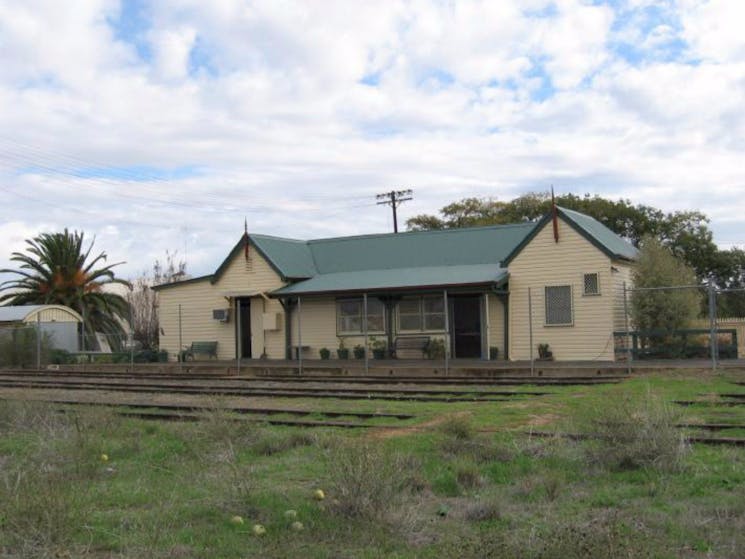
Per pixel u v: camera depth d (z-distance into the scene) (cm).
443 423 1219
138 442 1213
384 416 1461
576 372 2270
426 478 904
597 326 2623
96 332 4650
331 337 3184
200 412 1457
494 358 2817
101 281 4778
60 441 1154
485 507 767
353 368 2623
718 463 934
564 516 750
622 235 4575
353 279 3197
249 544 694
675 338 2561
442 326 2977
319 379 2317
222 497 835
